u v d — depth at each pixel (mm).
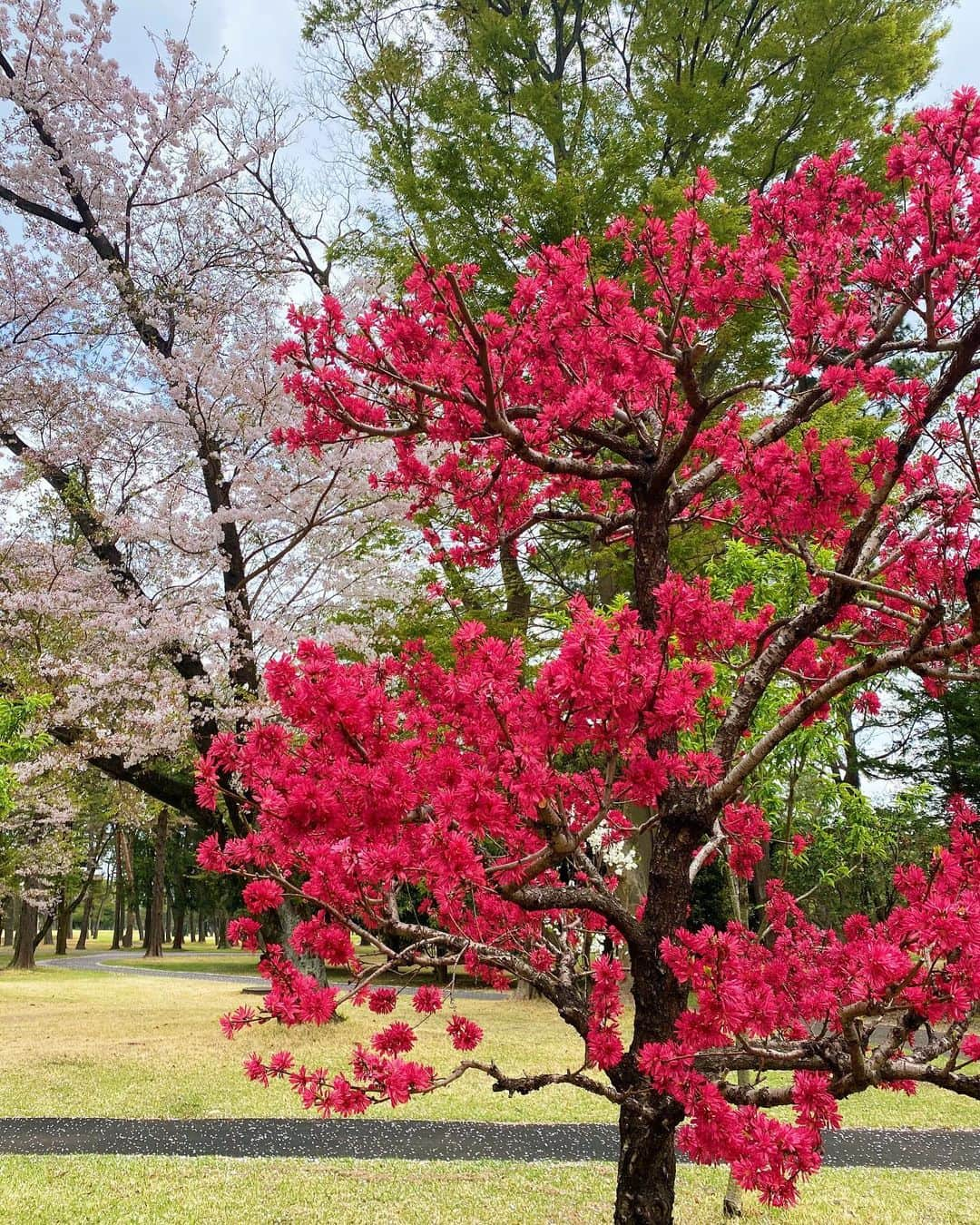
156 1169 6145
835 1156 6746
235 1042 11102
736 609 3996
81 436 12227
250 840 2656
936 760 18250
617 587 14398
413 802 2414
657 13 15008
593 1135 7207
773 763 5984
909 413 3006
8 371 12078
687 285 3350
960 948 2301
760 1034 2166
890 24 12750
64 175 12758
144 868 41000
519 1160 6477
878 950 2225
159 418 11711
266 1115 7750
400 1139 7055
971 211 3273
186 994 18656
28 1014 14398
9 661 11219
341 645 12570
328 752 2512
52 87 12469
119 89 12664
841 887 15055
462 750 2840
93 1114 7773
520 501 4289
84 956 39438
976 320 2902
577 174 13359
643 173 13477
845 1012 2359
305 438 3850
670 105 13273
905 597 2820
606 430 3939
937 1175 6176
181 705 11531
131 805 18672
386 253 14883
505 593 14070
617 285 3475
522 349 3520
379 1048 2826
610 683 2252
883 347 3395
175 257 13625
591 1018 2949
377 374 3803
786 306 3701
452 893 2795
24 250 12672
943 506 3309
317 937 2604
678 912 2967
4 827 12750
